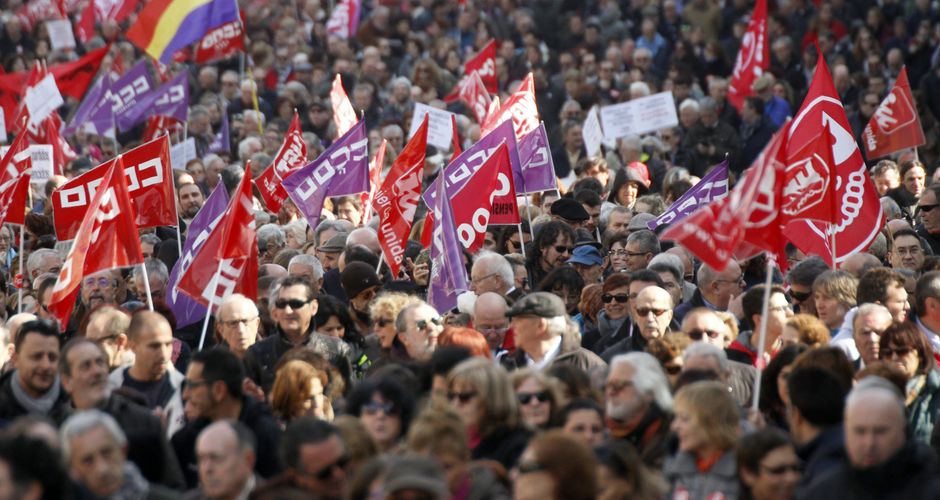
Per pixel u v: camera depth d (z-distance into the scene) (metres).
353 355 42.78
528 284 50.19
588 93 95.88
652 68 105.81
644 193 66.44
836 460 27.73
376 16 112.19
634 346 40.59
